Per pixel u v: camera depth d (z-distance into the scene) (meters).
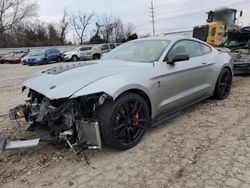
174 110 4.56
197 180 2.95
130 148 3.74
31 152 3.77
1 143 3.41
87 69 3.86
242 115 4.87
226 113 5.03
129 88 3.57
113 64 4.14
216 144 3.76
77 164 3.42
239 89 6.91
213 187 2.81
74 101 3.34
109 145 3.56
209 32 14.77
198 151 3.59
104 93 3.32
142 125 3.86
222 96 5.86
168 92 4.28
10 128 4.68
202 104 5.64
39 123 3.71
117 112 3.46
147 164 3.33
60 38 70.06
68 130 3.42
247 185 2.81
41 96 3.91
